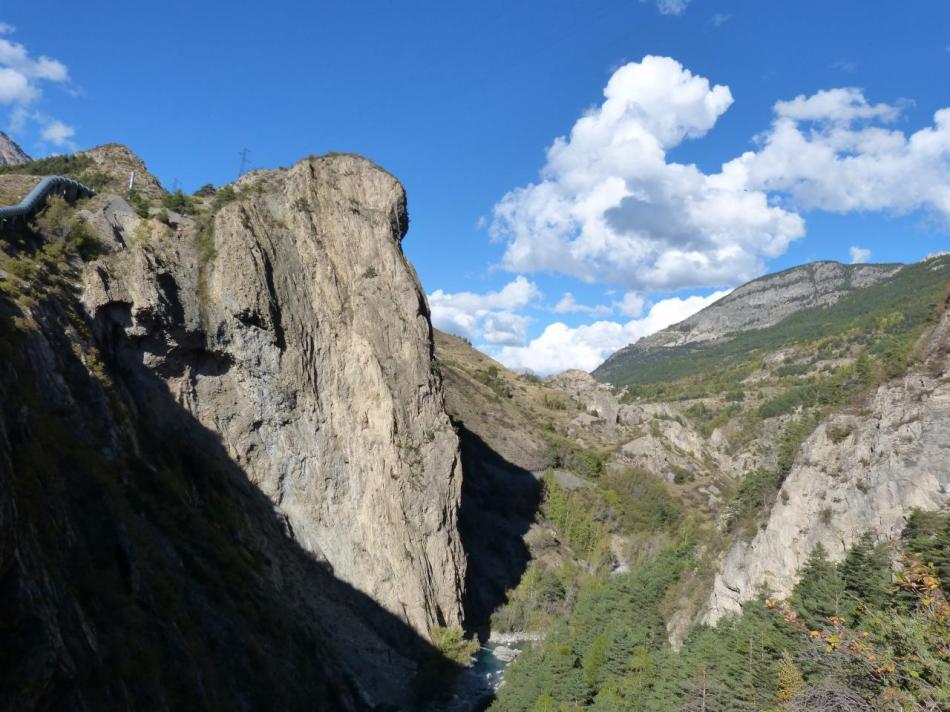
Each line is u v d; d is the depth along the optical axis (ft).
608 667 183.62
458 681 208.54
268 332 222.28
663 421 543.80
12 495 68.08
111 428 152.35
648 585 235.40
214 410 211.82
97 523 106.11
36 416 111.45
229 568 159.74
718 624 179.83
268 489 216.95
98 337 179.42
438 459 242.58
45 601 71.72
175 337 201.05
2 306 135.85
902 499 156.25
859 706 51.93
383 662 200.23
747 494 248.32
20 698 62.54
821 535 173.06
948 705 44.42
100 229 206.39
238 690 125.18
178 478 175.63
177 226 227.61
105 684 79.10
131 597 102.78
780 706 62.54
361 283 249.14
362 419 236.22
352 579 220.23
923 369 175.52
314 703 151.84
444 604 232.32
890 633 50.83
